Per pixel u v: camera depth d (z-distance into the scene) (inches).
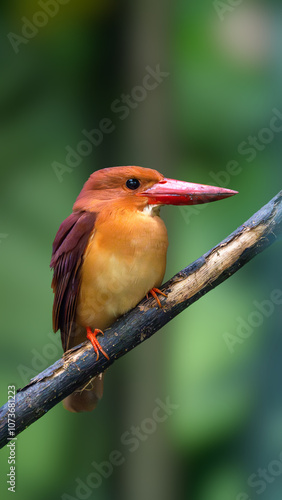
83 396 187.8
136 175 185.9
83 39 197.9
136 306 185.0
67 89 197.9
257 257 195.0
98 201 185.9
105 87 197.6
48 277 194.9
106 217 185.3
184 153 196.2
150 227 185.2
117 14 197.2
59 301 186.1
